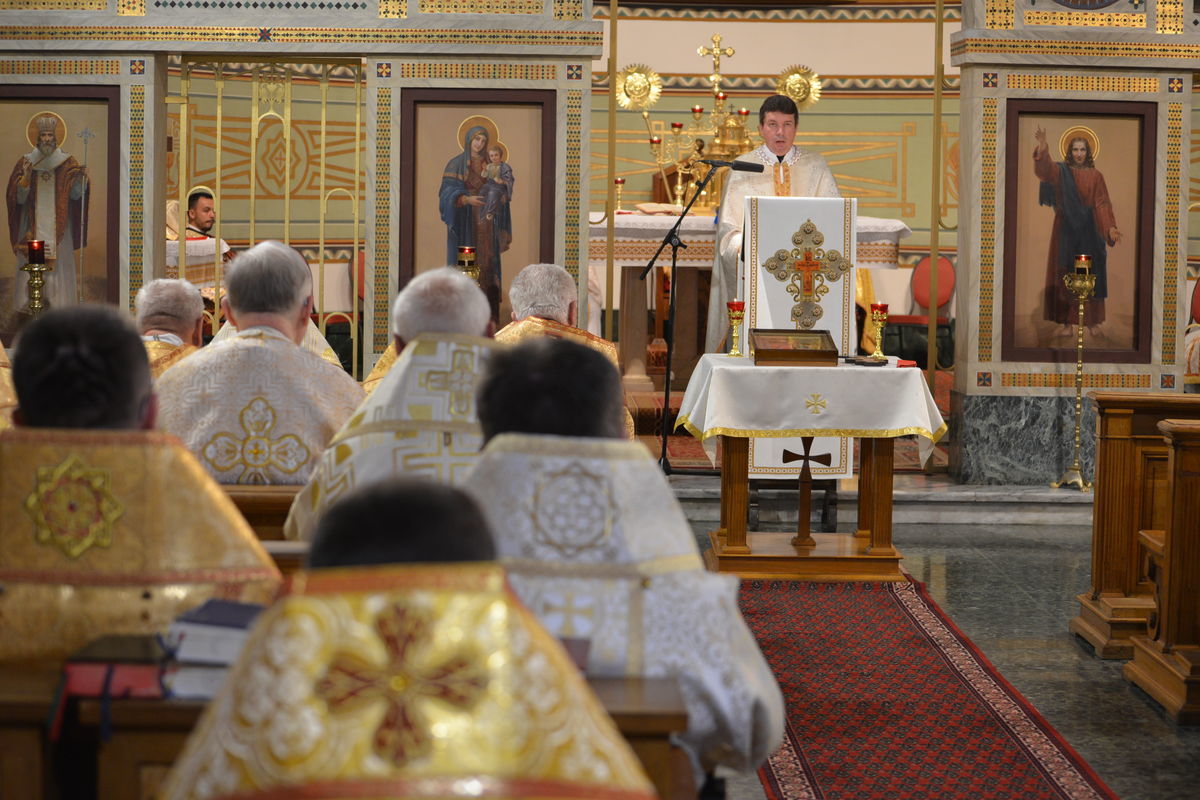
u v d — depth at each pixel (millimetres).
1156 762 5320
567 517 2602
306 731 1469
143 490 2547
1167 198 10172
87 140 9703
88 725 2375
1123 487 6797
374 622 1513
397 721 1462
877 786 5004
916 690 6105
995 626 7266
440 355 3758
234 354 4559
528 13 9719
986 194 10109
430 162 9828
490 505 2609
